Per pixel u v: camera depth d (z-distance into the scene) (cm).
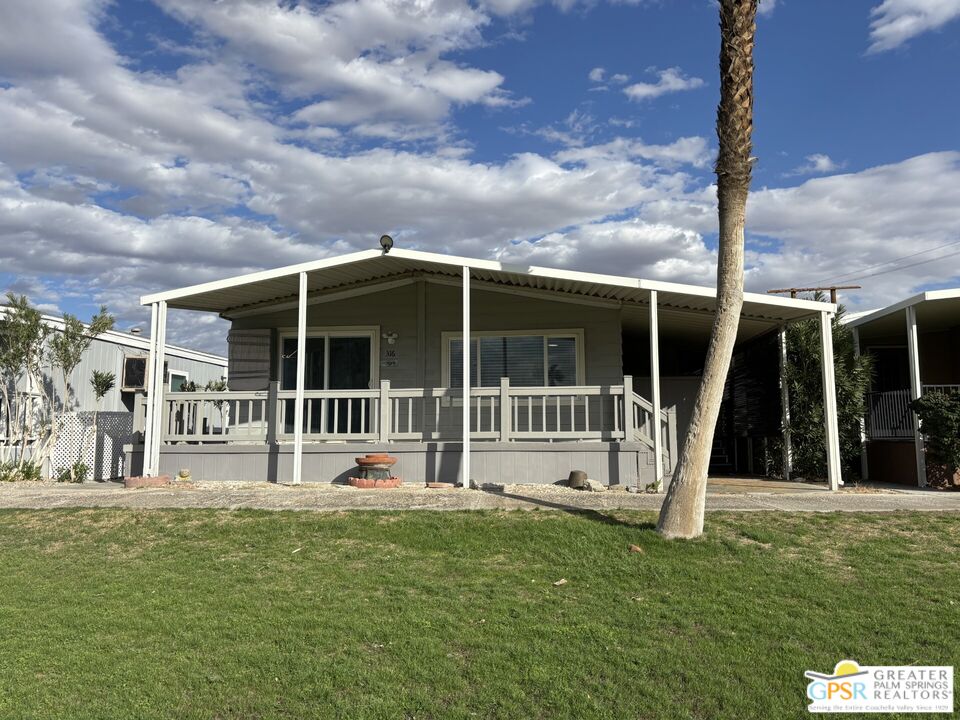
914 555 675
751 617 532
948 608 548
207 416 1377
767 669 450
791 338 1300
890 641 491
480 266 1091
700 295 1065
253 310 1417
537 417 1280
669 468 1103
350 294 1389
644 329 1495
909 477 1233
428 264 1193
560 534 742
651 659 462
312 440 1173
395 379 1370
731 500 923
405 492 996
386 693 420
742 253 741
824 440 1246
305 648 482
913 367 1215
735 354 1659
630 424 1092
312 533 770
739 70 725
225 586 615
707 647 481
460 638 496
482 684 431
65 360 1409
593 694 420
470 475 1102
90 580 637
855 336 1437
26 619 540
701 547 700
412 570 648
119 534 786
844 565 651
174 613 550
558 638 495
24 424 1394
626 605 559
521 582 614
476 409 1235
